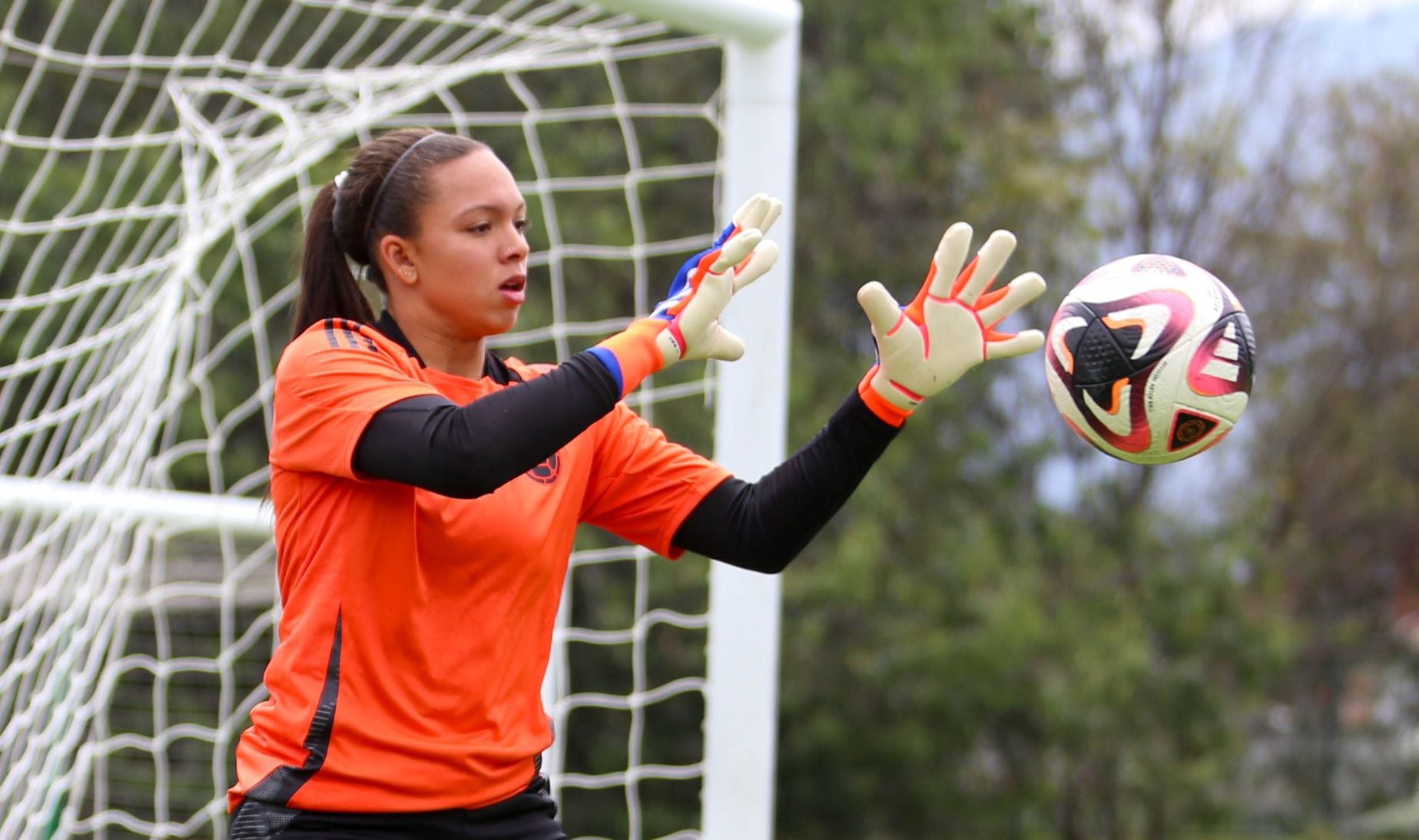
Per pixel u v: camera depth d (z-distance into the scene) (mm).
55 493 16906
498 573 9062
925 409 51438
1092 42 61906
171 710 34844
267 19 44625
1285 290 71188
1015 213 54594
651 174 19219
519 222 9367
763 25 15055
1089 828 55750
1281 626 54938
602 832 47812
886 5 52938
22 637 19500
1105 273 9633
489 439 8109
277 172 18734
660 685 47406
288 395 8773
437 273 9102
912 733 48344
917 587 48531
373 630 8844
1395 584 80250
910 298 53781
